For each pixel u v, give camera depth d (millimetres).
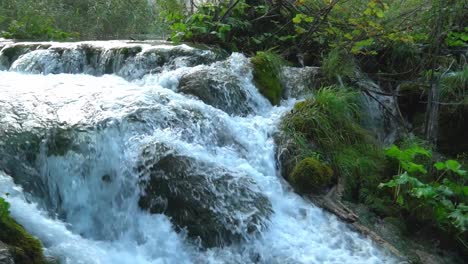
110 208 4430
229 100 5945
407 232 4801
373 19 7160
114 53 7004
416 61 7055
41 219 3834
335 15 7562
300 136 5457
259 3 8414
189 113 5184
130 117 4809
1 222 3307
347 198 5031
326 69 6719
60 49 7250
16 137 4465
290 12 7984
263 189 4707
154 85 5938
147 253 4004
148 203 4301
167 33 12438
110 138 4617
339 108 5754
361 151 5566
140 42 7969
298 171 4977
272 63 6676
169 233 4137
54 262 3361
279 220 4496
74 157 4406
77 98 5297
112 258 3744
